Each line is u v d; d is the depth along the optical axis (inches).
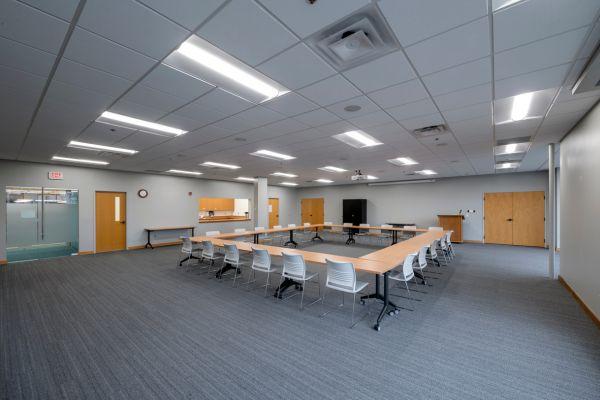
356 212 522.9
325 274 236.1
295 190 649.6
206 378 91.7
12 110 136.6
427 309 153.3
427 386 87.4
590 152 140.6
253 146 218.2
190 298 172.6
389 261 152.3
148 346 112.8
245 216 540.7
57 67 95.9
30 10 67.3
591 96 122.4
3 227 273.7
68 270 248.7
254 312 149.5
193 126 165.3
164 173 391.2
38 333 124.2
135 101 126.6
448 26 74.3
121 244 362.3
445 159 278.7
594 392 84.2
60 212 317.4
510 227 395.2
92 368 97.3
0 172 272.8
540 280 213.0
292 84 109.7
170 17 70.4
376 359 103.1
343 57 88.0
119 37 78.8
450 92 117.8
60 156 258.7
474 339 118.4
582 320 137.9
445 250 286.8
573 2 64.6
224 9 67.3
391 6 66.7
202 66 96.0
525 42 81.4
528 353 107.0
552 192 216.7
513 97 123.6
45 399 81.7
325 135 185.3
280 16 69.9
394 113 143.3
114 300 168.6
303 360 102.5
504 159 278.5
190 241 245.6
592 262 139.2
